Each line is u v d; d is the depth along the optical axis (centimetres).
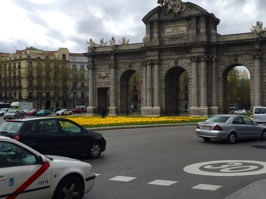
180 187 1252
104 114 6169
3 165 867
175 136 3130
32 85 13550
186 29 6331
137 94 15138
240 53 6050
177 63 6444
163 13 6544
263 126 2825
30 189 897
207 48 6206
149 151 2181
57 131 1792
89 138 1908
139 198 1115
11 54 15000
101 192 1192
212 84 6225
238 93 14162
